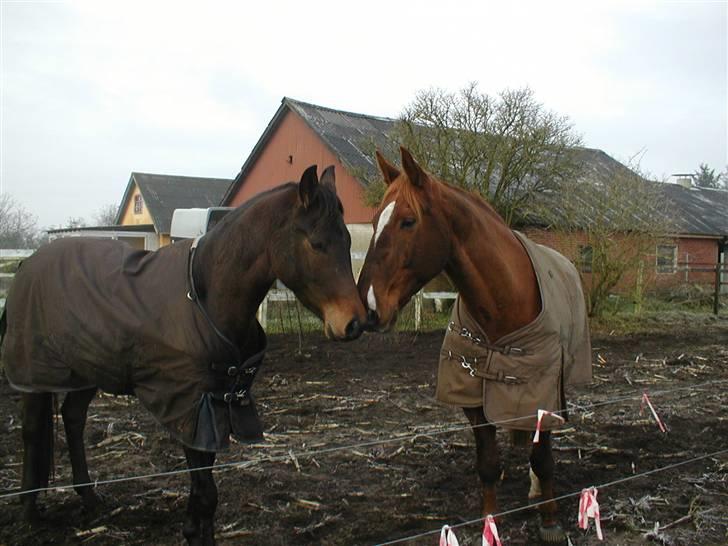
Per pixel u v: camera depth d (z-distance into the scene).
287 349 8.73
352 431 5.23
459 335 3.22
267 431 5.22
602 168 15.74
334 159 17.89
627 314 13.45
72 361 3.00
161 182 30.34
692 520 3.67
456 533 3.41
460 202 3.04
